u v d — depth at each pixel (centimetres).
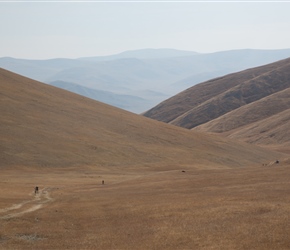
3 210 5025
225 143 13612
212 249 3030
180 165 10331
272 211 3888
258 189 5175
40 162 9331
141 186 6581
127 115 14338
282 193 4744
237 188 5447
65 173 8888
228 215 3931
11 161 9119
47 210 5047
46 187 7081
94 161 9906
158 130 13325
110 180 8088
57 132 11125
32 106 12450
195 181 6538
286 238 3064
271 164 8369
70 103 13825
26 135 10469
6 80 14138
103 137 11544
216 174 7244
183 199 5044
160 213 4409
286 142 17350
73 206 5228
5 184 7119
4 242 3744
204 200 4803
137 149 11181
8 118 11169
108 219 4475
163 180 7075
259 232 3275
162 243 3338
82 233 3997
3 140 9912
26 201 5706
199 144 12812
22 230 4131
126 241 3538
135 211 4656
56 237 3912
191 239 3341
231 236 3269
